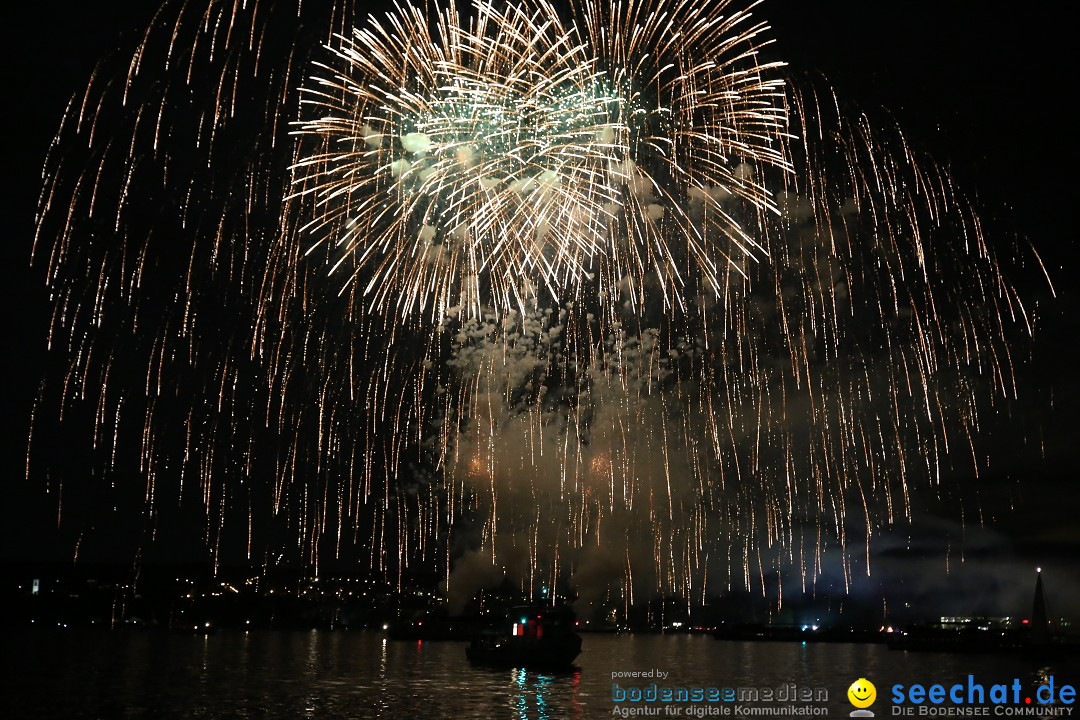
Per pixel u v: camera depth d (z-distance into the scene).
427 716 60.84
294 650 136.75
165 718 59.50
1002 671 105.50
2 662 102.62
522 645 101.44
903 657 134.88
